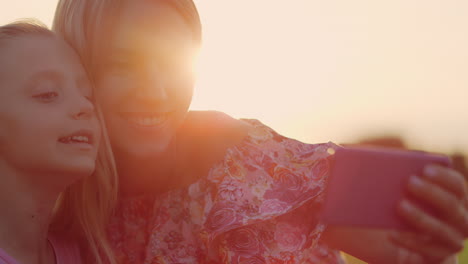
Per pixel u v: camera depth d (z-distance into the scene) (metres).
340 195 1.01
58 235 1.35
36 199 1.12
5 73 1.05
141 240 1.49
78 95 1.13
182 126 1.54
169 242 1.45
